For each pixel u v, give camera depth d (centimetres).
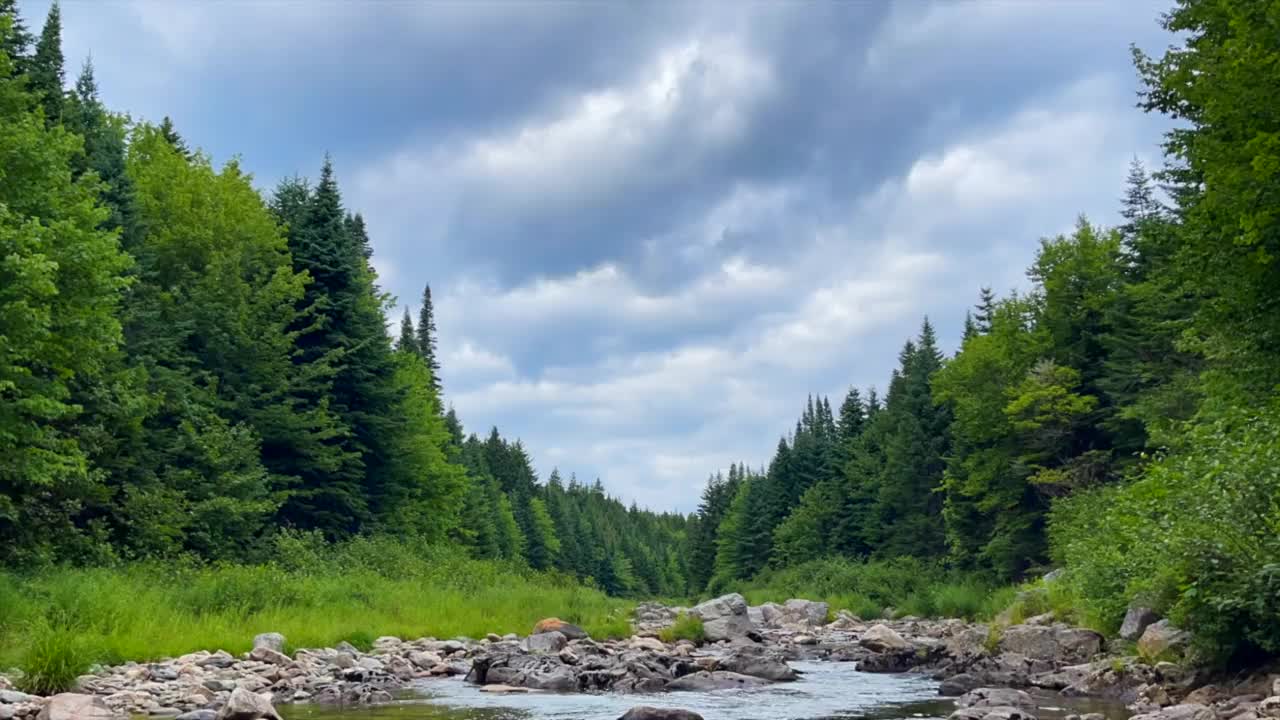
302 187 5331
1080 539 2944
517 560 7431
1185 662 1446
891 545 6500
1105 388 3991
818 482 8369
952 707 1491
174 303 4009
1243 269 1680
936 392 5394
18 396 2272
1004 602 3369
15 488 2550
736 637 2720
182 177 4388
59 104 3384
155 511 3003
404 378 5316
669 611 3791
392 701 1527
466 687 1734
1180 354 3497
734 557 9788
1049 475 3956
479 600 3183
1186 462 1488
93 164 3416
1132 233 4059
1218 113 1525
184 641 1880
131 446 3138
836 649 2659
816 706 1509
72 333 2347
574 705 1493
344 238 4841
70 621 1806
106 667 1594
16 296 2078
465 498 7419
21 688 1347
